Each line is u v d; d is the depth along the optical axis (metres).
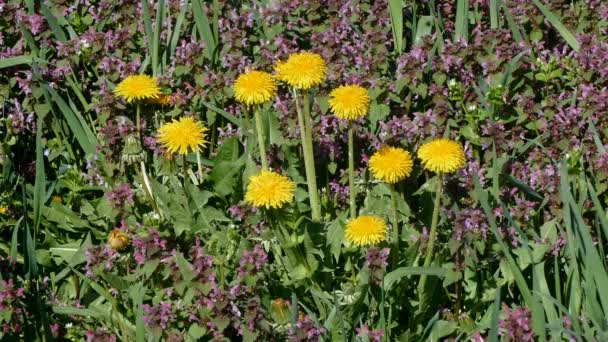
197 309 1.51
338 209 1.70
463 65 1.75
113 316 1.59
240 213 1.59
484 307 1.59
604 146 1.66
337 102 1.54
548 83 1.75
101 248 1.60
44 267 1.66
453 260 1.56
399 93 1.75
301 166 1.69
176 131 1.58
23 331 1.56
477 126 1.69
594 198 1.55
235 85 1.58
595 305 1.49
